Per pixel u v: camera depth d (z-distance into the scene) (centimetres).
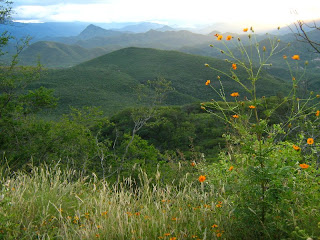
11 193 328
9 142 905
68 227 270
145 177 340
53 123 1071
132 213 287
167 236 240
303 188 245
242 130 243
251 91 241
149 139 2600
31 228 259
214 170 325
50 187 358
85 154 900
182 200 303
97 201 321
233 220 246
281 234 219
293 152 244
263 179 227
